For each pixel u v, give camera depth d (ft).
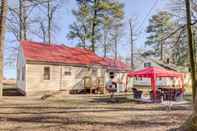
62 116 38.99
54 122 33.99
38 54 84.07
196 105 21.62
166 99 66.69
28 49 84.48
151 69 68.69
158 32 159.63
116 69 103.96
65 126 31.48
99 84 93.76
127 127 31.19
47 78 82.89
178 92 68.08
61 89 85.97
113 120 35.88
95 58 102.73
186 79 124.98
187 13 53.36
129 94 85.92
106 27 134.21
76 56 96.22
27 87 77.71
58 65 85.87
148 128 30.53
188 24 53.21
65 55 92.73
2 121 34.30
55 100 63.72
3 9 56.75
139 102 61.93
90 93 90.58
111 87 90.74
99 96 77.87
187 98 74.28
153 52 171.63
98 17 128.16
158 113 43.24
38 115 39.73
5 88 95.55
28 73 78.33
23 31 97.76
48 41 121.29
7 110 44.68
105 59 107.76
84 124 32.83
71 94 85.76
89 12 127.24
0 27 56.54
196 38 73.87
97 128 30.50
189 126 21.09
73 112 43.37
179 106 54.34
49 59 83.76
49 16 118.73
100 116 39.37
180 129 22.25
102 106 52.70
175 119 36.94
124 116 39.60
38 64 80.84
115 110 46.70
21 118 36.83
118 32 153.99
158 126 31.73
